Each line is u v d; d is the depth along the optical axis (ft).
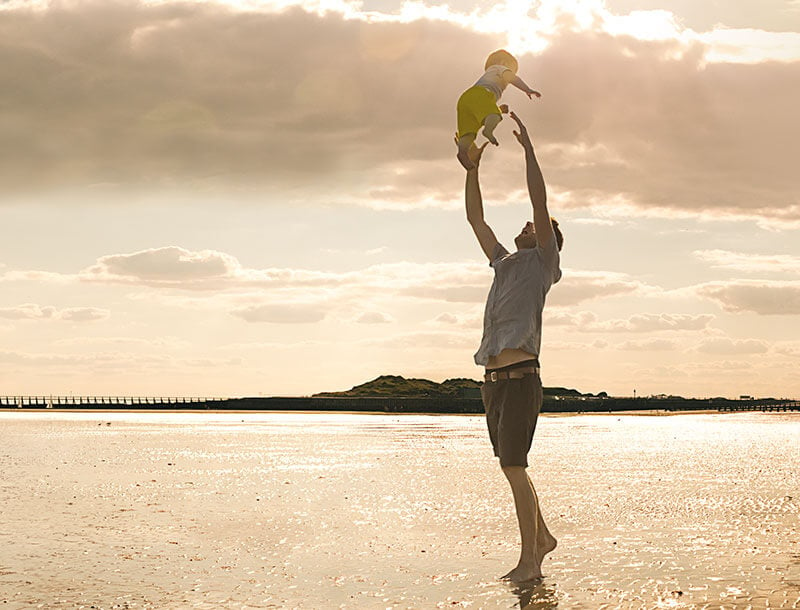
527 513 23.21
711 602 19.52
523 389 23.76
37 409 415.85
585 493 45.21
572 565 24.62
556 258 25.09
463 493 45.09
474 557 26.37
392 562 25.52
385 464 67.21
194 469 61.72
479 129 25.95
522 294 24.09
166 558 26.25
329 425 190.60
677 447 96.94
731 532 31.04
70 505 40.11
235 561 25.79
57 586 22.20
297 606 19.81
